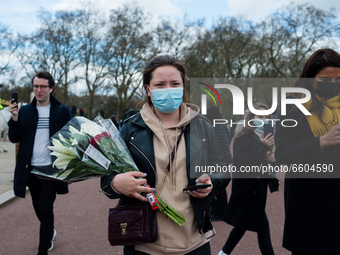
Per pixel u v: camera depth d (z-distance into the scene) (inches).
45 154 128.9
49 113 133.1
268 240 114.4
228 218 114.8
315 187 74.4
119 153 65.5
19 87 1469.0
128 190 62.1
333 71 74.3
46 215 119.9
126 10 1343.5
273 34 1070.4
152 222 63.9
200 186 61.3
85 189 261.1
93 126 68.4
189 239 66.1
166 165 66.7
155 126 68.1
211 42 1164.5
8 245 140.5
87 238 150.0
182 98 69.8
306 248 74.3
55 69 1392.7
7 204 205.2
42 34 1338.6
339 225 74.0
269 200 216.4
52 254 131.6
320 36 1016.9
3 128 472.1
